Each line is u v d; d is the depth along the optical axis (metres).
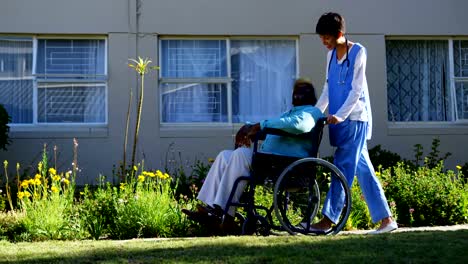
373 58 16.48
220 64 16.23
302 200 10.09
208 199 9.00
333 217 8.93
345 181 8.88
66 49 15.80
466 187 12.77
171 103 16.03
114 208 10.48
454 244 7.48
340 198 8.96
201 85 16.14
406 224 11.78
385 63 16.50
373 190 9.23
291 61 16.45
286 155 8.74
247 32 16.08
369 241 7.75
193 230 10.43
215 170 9.02
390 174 13.01
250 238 8.22
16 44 15.66
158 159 15.64
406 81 16.94
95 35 15.79
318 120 8.84
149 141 15.64
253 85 16.34
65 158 15.38
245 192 9.11
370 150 15.24
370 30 16.48
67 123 15.68
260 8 16.14
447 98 17.05
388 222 9.20
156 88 15.75
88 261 6.92
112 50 15.66
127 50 15.70
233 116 16.25
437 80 17.00
